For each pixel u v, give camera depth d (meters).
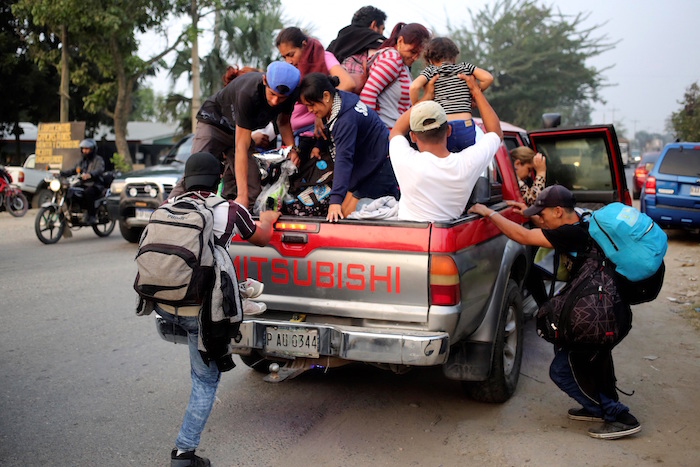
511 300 4.36
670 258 10.11
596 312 3.65
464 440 3.79
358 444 3.75
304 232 3.80
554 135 6.39
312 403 4.38
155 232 3.12
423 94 4.58
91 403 4.28
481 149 3.79
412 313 3.57
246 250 3.96
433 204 3.71
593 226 3.74
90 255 9.88
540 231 3.86
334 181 3.87
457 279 3.54
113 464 3.47
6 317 6.25
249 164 4.32
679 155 11.34
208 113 4.67
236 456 3.59
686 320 6.51
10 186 15.24
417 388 4.66
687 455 3.57
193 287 3.06
